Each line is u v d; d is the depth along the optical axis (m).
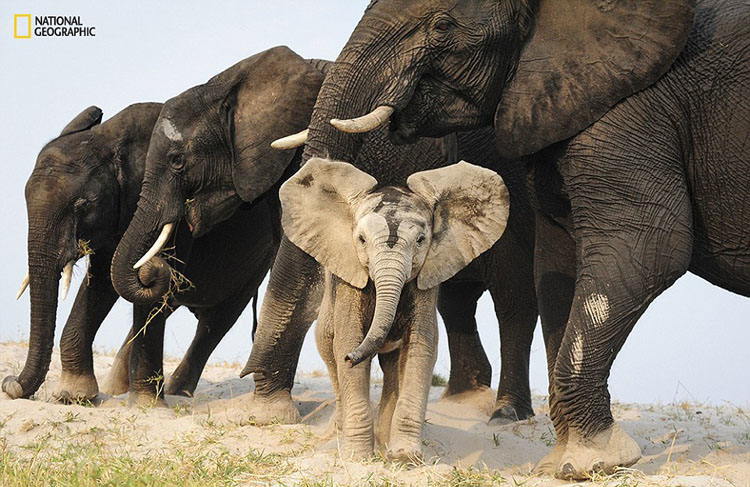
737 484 11.45
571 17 12.42
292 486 10.95
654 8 12.09
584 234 12.16
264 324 15.25
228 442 13.36
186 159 17.06
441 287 17.30
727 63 12.10
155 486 10.80
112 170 17.77
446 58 12.57
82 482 10.89
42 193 17.27
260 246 18.64
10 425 14.39
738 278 12.68
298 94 17.00
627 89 12.07
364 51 12.62
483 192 12.09
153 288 16.72
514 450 13.38
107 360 21.86
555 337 13.46
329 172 12.05
